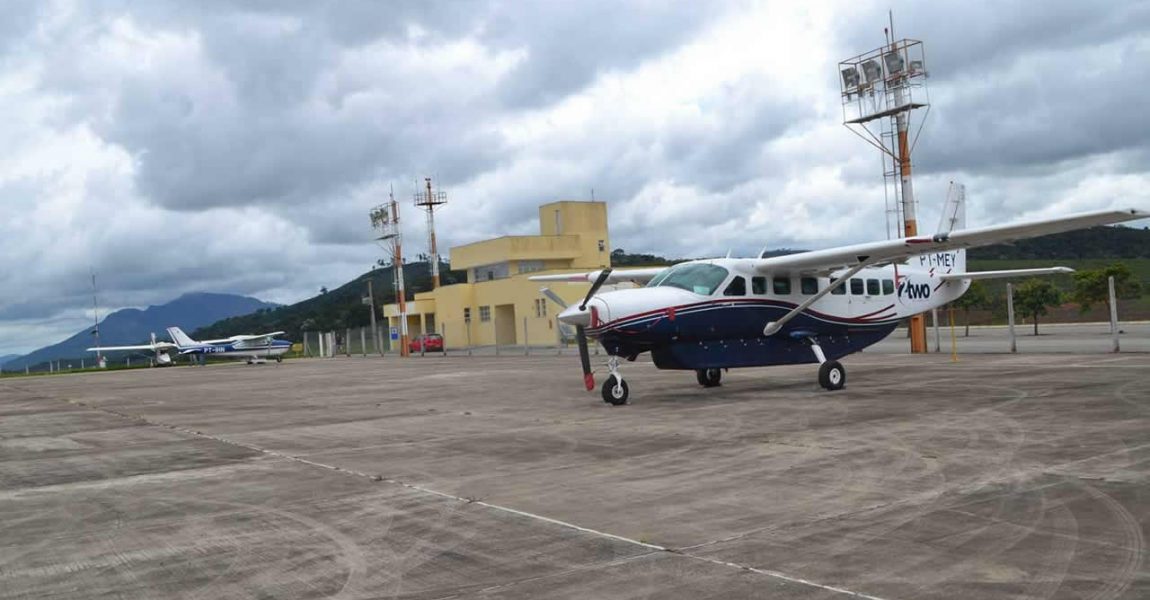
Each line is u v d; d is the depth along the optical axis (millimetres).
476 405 17266
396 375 31078
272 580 5547
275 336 68500
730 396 15992
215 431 14641
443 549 6094
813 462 8719
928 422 11094
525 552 5906
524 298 56375
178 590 5426
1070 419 10656
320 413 17141
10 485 9898
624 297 15469
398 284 59875
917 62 25953
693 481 8086
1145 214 12133
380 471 9547
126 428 16016
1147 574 4836
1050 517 6102
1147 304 45000
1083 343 26438
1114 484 7008
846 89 27297
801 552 5559
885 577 4973
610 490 7867
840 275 17609
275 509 7770
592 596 4902
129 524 7461
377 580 5426
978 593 4633
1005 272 19312
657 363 16203
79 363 95125
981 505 6543
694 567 5359
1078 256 75000
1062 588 4660
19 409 22734
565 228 60219
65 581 5750
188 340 70938
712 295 16000
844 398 14578
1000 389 14508
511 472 9086
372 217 61344
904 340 35531
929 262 19844
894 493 7117
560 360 36438
